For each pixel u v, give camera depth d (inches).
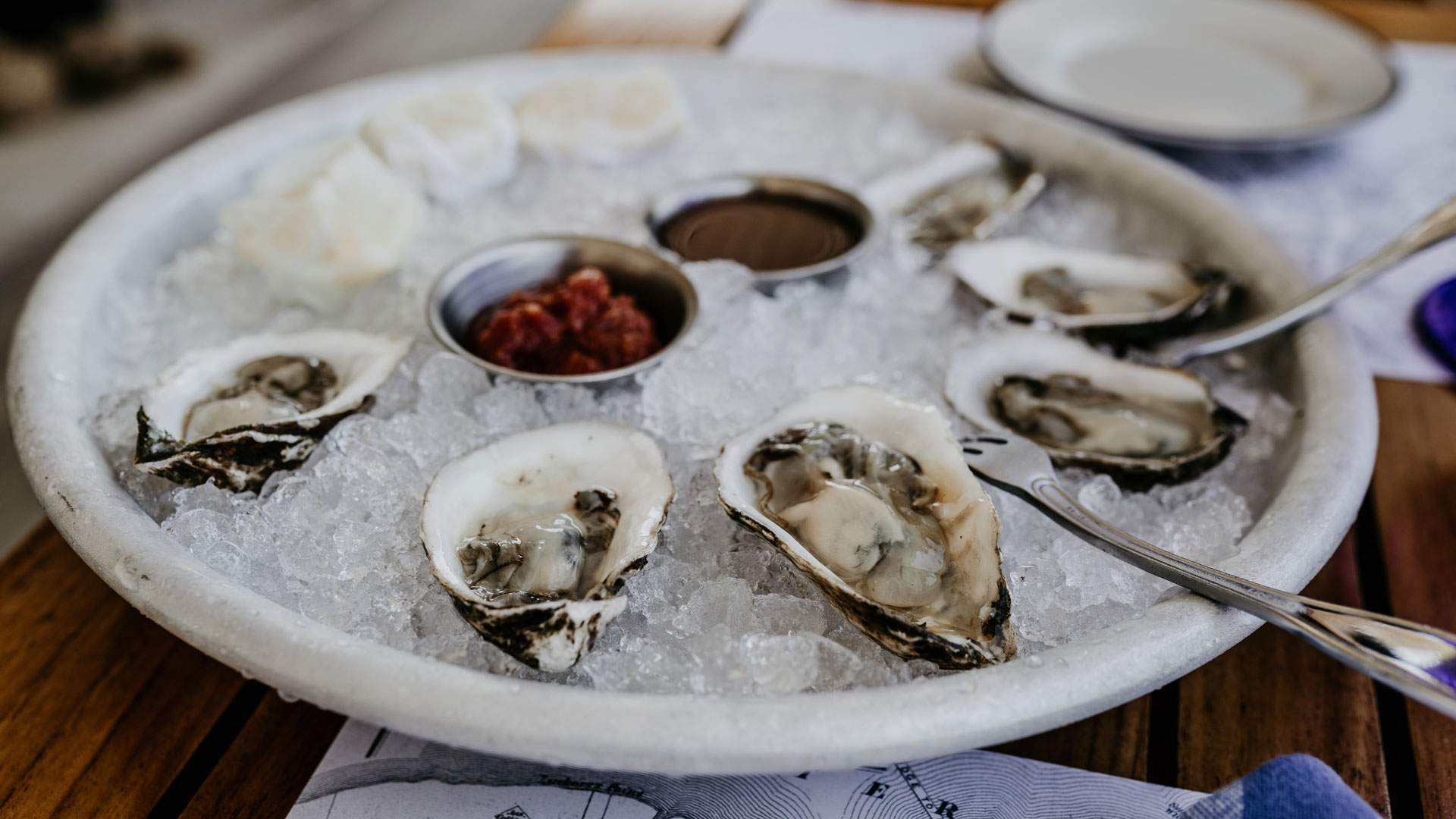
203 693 12.2
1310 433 13.0
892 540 12.2
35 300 14.1
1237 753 11.8
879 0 25.7
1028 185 17.7
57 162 33.7
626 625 12.1
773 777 11.5
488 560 12.1
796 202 17.6
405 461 13.2
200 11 42.2
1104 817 11.3
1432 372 15.3
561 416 13.9
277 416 13.5
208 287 15.8
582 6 24.7
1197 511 13.0
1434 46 23.9
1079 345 14.8
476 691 10.5
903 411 13.2
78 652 12.4
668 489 12.5
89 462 12.3
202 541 12.0
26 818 11.3
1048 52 22.2
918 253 16.6
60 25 39.3
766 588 12.5
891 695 10.6
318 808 11.3
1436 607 12.8
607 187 18.1
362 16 38.5
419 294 15.6
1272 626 12.8
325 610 11.8
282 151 17.9
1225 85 21.6
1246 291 15.3
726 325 15.1
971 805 11.4
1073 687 10.7
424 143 17.3
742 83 20.1
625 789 11.4
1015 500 13.0
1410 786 11.7
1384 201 18.5
